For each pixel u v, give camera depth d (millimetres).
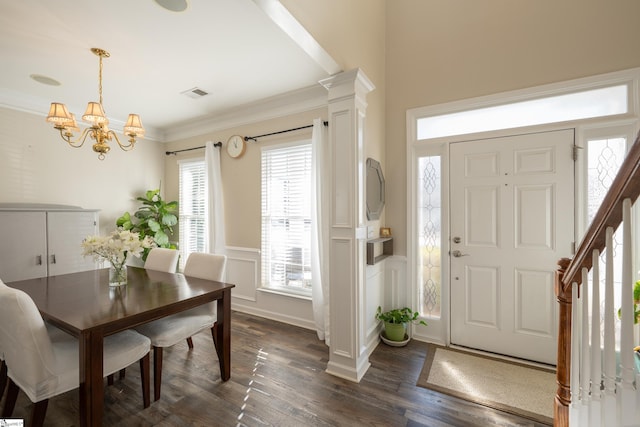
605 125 2189
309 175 3188
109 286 2160
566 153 2301
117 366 1647
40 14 1882
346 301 2219
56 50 2316
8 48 2279
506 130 2514
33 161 3293
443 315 2797
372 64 2760
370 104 2664
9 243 2811
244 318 3455
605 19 2193
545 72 2383
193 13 1901
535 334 2430
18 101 3148
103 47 2285
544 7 2395
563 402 1291
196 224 4258
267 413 1812
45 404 1459
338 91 2225
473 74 2666
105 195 3928
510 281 2514
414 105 2930
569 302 1302
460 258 2715
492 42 2590
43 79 2811
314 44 1849
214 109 3600
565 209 2312
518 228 2480
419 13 2936
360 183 2279
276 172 3412
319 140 2939
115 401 1914
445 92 2787
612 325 1039
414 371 2297
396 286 3021
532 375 2234
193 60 2492
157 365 1937
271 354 2572
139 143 4277
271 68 2637
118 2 1789
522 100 2475
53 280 2348
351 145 2176
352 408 1863
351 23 2346
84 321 1488
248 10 1885
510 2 2525
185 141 4316
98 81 2854
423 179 2932
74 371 1543
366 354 2363
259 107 3457
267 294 3465
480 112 2668
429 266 2912
